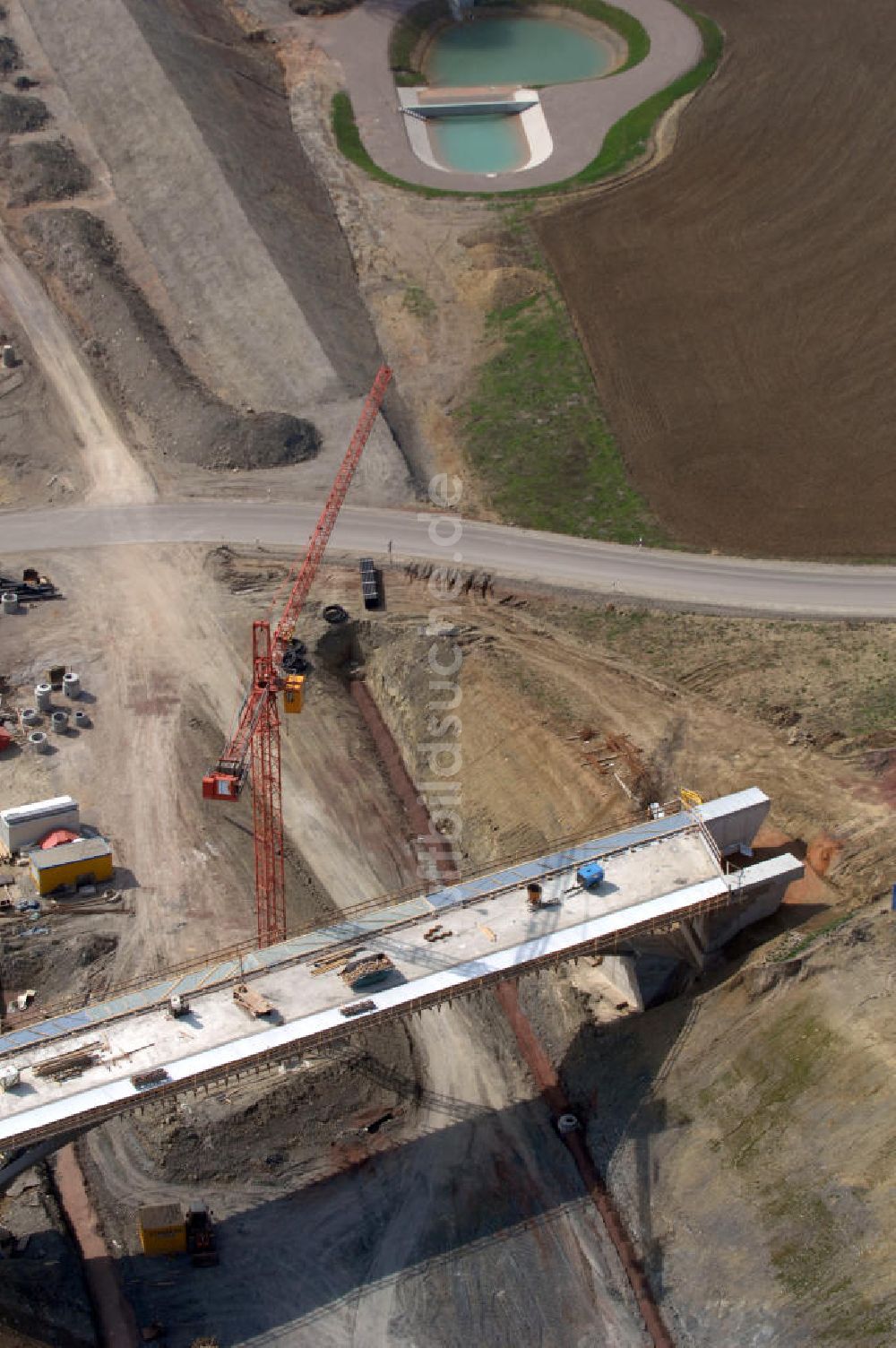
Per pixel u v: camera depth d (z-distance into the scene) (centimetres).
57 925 9788
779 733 10388
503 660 11438
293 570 12481
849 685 10731
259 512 13025
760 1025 8481
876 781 9825
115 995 9312
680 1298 7831
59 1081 7938
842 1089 8050
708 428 13562
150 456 13588
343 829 10525
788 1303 7544
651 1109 8519
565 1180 8512
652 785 10156
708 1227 7975
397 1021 9369
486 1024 9419
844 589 11894
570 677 11206
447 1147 8719
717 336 14500
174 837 10400
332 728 11269
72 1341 7694
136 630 11969
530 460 13450
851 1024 8238
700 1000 8775
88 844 10050
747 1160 8062
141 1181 8575
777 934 8981
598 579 12200
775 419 13600
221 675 11594
